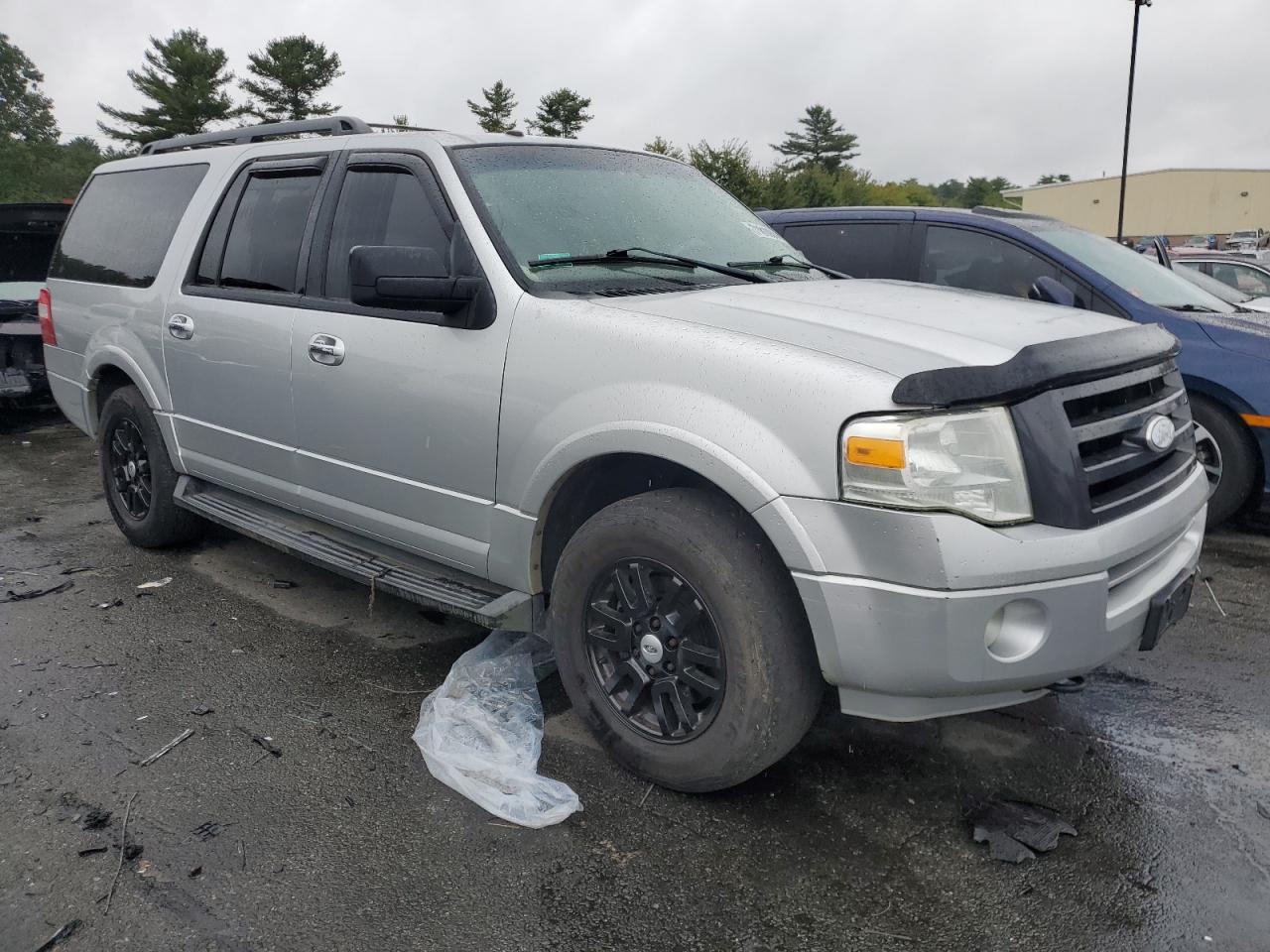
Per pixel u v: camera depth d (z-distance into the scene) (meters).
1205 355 5.17
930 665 2.40
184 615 4.29
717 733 2.71
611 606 2.97
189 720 3.34
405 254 3.04
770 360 2.55
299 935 2.32
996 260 5.92
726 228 3.96
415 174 3.53
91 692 3.54
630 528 2.80
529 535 3.10
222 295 4.20
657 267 3.42
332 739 3.22
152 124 53.19
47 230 8.53
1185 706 3.49
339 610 4.36
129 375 4.75
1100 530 2.46
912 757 3.12
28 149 81.19
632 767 2.95
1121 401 2.75
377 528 3.64
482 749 3.07
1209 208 72.25
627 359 2.79
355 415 3.57
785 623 2.59
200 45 55.06
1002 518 2.37
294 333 3.78
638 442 2.71
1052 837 2.70
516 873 2.56
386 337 3.43
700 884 2.52
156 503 4.86
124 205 5.10
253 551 5.15
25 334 8.13
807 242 6.61
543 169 3.63
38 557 5.07
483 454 3.16
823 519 2.43
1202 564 5.00
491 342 3.12
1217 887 2.51
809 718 2.70
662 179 4.05
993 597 2.35
